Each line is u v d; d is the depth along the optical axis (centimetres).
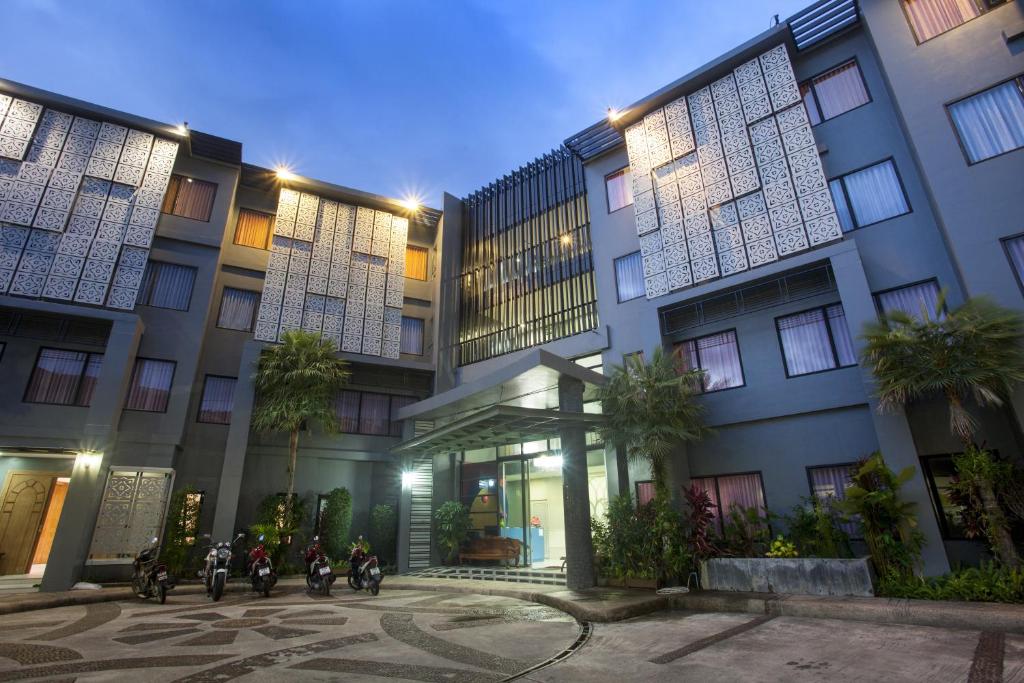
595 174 1819
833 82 1388
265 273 1886
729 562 1023
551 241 1884
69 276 1485
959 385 890
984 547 935
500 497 1667
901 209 1207
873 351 967
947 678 499
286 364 1603
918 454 1054
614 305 1633
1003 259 1005
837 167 1320
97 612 999
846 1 1330
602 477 1563
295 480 1716
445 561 1636
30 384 1416
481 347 1961
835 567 907
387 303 2023
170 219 1742
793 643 655
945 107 1148
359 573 1277
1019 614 672
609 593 1038
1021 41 1109
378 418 1906
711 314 1389
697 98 1498
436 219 2247
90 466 1295
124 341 1429
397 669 573
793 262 1222
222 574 1159
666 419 1157
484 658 619
